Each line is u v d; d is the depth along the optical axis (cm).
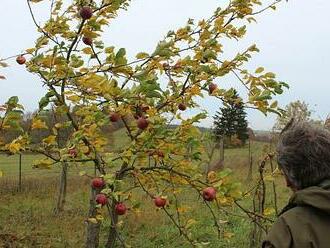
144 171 374
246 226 866
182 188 397
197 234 836
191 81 375
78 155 336
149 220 959
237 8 399
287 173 200
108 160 337
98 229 415
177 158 372
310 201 181
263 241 184
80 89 339
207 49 379
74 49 368
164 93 365
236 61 374
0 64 309
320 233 175
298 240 175
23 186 1492
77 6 391
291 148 196
